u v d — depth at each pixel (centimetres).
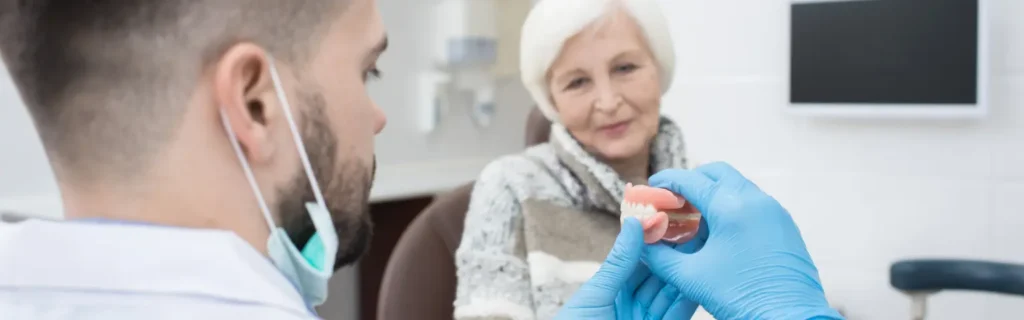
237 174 102
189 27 95
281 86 101
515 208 154
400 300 161
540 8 155
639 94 154
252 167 102
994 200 203
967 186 205
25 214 177
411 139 260
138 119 97
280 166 103
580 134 156
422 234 164
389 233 251
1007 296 200
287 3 101
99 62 95
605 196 153
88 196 102
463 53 259
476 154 283
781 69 217
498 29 271
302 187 104
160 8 94
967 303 207
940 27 200
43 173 195
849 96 209
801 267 116
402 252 164
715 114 225
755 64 220
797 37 212
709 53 224
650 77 155
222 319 94
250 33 98
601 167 153
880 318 214
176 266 96
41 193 194
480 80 276
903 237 211
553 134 159
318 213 105
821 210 218
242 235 103
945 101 200
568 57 153
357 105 107
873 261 214
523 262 152
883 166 212
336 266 109
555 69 155
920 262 190
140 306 94
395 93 254
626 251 119
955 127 205
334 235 106
